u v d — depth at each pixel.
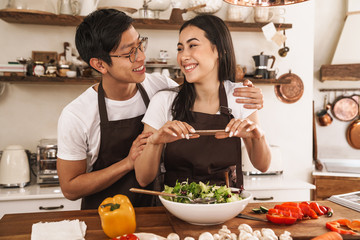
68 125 1.53
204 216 1.08
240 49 3.17
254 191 2.64
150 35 3.04
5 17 2.62
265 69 2.98
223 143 1.46
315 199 3.01
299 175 3.25
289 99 3.21
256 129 1.29
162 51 2.89
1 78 2.63
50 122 2.99
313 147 3.47
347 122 3.60
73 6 2.72
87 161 1.78
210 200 1.12
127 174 1.62
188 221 1.13
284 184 2.71
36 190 2.56
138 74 1.46
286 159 3.25
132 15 2.99
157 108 1.49
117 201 1.13
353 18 3.31
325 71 3.36
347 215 1.22
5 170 2.61
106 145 1.64
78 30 1.44
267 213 1.25
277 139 3.24
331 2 3.35
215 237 1.00
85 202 1.65
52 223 1.17
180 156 1.45
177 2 2.83
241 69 2.92
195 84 1.46
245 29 3.02
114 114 1.65
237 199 1.14
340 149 3.62
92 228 1.16
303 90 3.23
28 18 2.64
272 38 2.95
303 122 3.24
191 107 1.48
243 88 1.42
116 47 1.38
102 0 2.93
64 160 1.53
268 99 3.21
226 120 1.47
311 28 3.22
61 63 2.76
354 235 1.02
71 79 2.71
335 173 2.97
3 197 2.38
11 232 1.12
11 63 2.69
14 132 2.96
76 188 1.50
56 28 2.93
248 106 1.42
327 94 3.61
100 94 1.60
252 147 1.50
